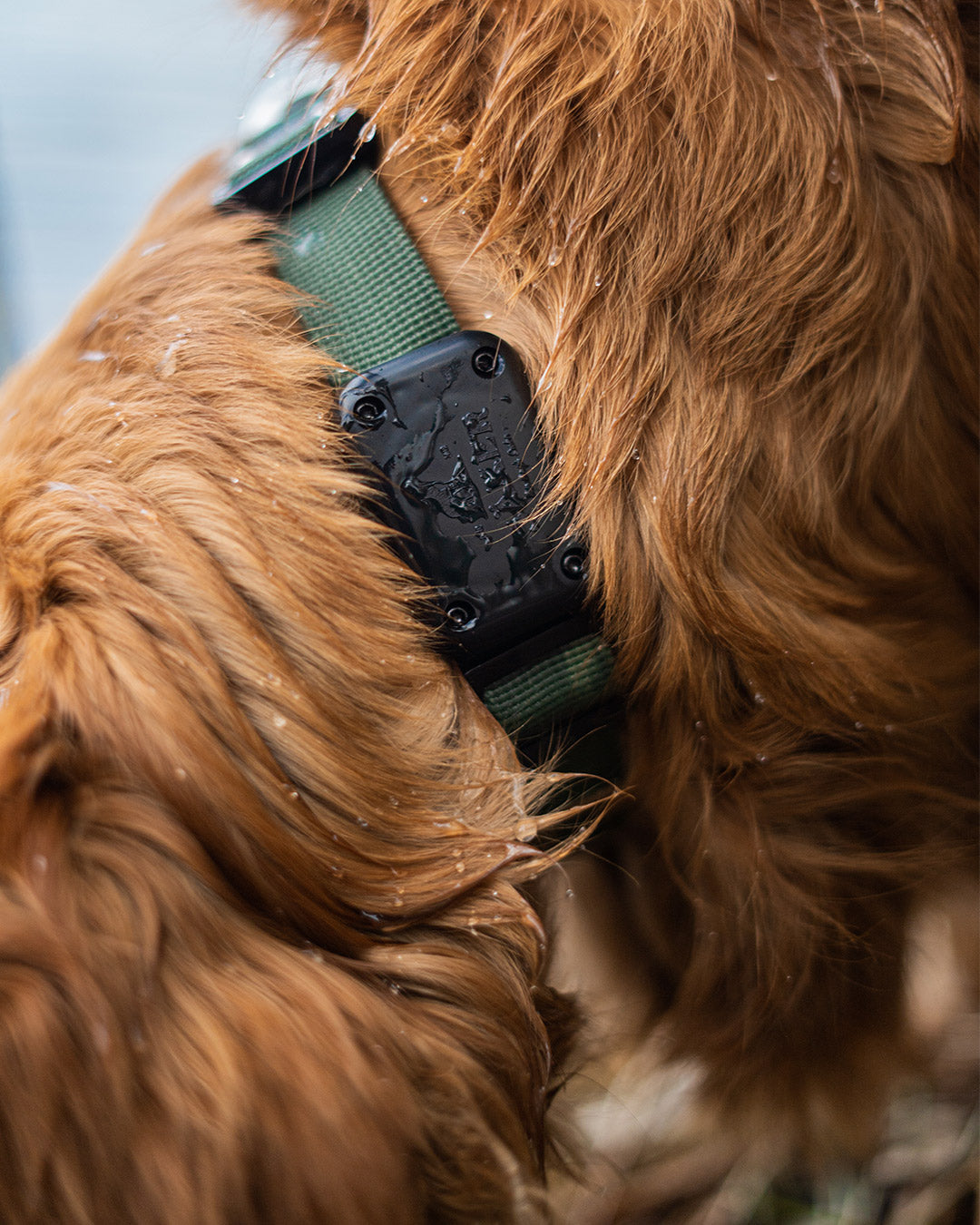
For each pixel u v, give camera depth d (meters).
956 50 0.54
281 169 0.55
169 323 0.53
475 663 0.54
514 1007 0.52
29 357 0.60
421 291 0.53
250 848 0.46
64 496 0.49
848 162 0.52
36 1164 0.40
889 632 0.60
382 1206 0.43
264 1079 0.42
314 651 0.49
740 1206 1.03
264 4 0.61
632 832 0.65
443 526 0.52
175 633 0.47
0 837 0.42
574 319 0.51
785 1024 0.67
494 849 0.51
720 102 0.51
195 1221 0.41
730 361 0.52
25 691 0.45
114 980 0.42
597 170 0.51
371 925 0.49
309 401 0.52
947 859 0.66
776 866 0.60
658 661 0.55
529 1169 0.52
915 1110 1.06
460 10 0.53
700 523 0.53
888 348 0.56
